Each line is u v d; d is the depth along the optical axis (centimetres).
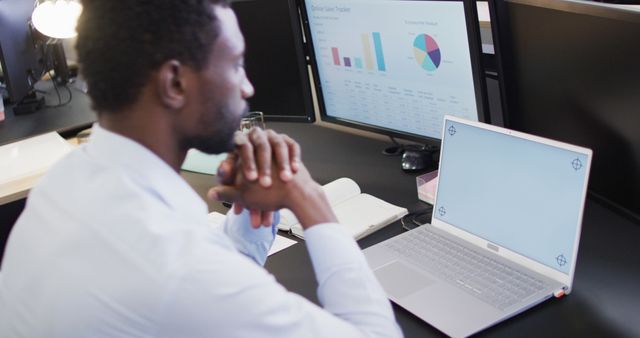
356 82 180
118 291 72
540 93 140
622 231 136
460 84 154
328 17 175
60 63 285
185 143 85
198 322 73
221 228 124
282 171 98
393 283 123
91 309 72
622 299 114
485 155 129
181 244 75
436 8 148
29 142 231
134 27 76
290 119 198
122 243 74
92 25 77
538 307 114
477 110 151
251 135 103
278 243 146
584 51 122
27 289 77
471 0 138
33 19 236
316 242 93
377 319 87
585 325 109
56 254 75
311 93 192
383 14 161
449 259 129
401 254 133
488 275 122
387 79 171
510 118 156
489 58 171
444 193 139
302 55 186
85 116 252
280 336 77
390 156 188
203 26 79
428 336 110
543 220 119
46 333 74
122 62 76
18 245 81
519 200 123
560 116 136
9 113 263
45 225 78
